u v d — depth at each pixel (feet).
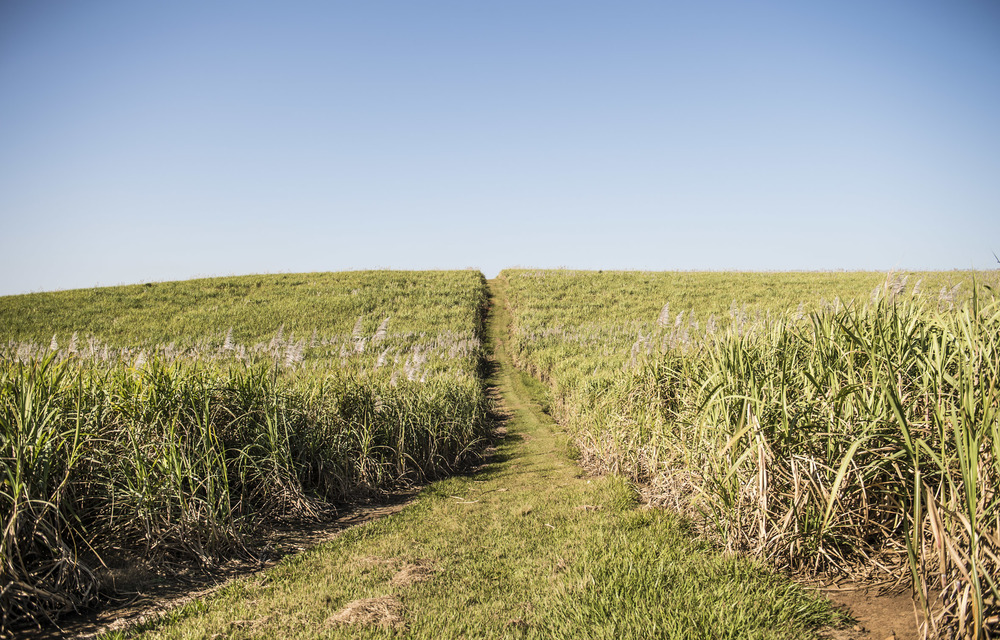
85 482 17.11
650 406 24.25
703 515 16.99
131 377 20.67
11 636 12.84
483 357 84.38
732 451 15.66
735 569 13.92
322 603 14.12
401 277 159.53
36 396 16.55
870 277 130.72
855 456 13.66
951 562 10.71
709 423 17.21
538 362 73.36
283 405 25.02
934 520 9.92
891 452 13.19
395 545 18.90
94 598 14.79
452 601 13.88
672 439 20.76
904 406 13.78
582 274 160.66
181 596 15.49
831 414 14.42
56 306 121.70
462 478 31.17
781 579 13.52
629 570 14.35
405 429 31.55
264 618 13.35
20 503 14.66
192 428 20.61
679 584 13.43
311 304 124.36
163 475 18.22
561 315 110.01
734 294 119.85
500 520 21.13
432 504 25.03
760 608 12.00
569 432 39.96
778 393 15.56
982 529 10.18
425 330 98.68
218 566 17.69
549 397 59.00
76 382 19.13
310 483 25.08
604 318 104.32
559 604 12.96
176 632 12.71
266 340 91.66
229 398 23.24
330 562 17.52
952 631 10.03
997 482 10.75
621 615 12.09
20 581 13.58
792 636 10.89
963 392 10.79
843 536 13.75
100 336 94.27
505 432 45.83
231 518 19.07
